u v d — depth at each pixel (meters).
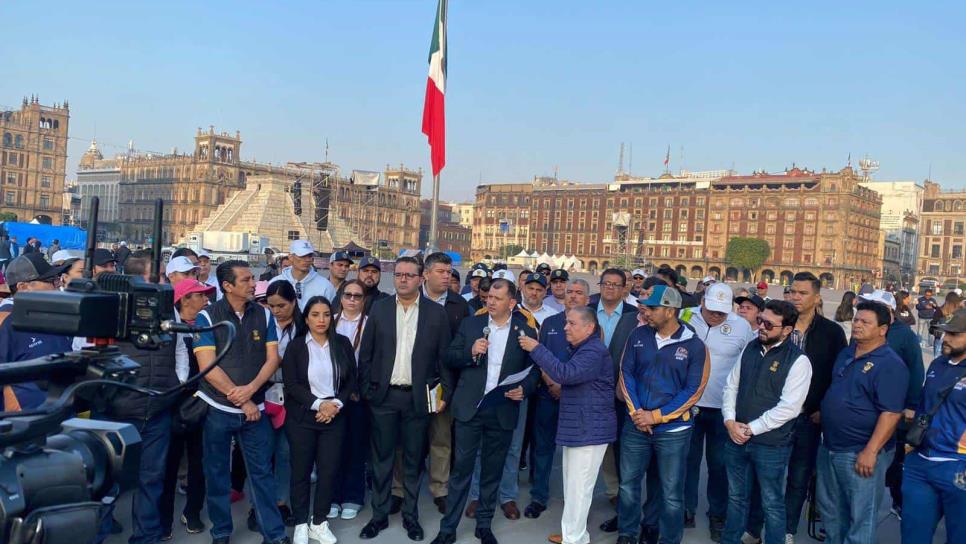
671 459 5.20
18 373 2.52
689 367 5.23
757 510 5.78
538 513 6.17
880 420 4.67
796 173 101.69
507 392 5.36
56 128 103.00
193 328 2.78
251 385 4.95
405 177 124.19
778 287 75.44
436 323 5.48
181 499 6.30
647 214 108.75
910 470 4.78
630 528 5.44
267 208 81.12
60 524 2.47
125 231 110.88
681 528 5.27
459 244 143.50
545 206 119.69
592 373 5.15
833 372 5.11
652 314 5.27
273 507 5.20
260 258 66.06
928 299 20.64
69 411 2.62
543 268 10.23
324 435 5.27
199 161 104.81
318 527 5.28
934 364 4.79
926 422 4.66
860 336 4.81
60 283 6.27
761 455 5.05
